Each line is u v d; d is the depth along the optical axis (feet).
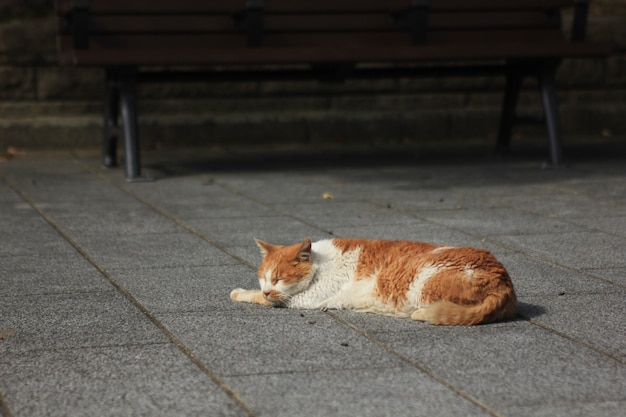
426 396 12.66
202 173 36.94
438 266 16.02
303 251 17.19
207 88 45.78
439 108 48.49
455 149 44.96
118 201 30.25
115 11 34.30
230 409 12.21
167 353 14.70
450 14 38.19
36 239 24.35
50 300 18.17
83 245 23.53
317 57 34.96
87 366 14.03
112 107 37.88
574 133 49.96
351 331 15.84
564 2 37.78
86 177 35.78
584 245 23.24
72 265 21.34
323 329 15.98
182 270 20.77
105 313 17.20
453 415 11.96
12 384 13.23
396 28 37.47
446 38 38.27
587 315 16.83
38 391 12.92
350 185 33.55
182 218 27.20
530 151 43.57
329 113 47.19
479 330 15.81
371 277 16.89
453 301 15.80
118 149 44.09
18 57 43.24
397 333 15.67
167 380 13.38
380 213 27.84
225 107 46.16
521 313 16.94
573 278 19.84
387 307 16.61
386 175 36.19
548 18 39.27
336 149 45.34
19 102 43.70
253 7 34.81
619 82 50.49
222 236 24.52
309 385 13.11
